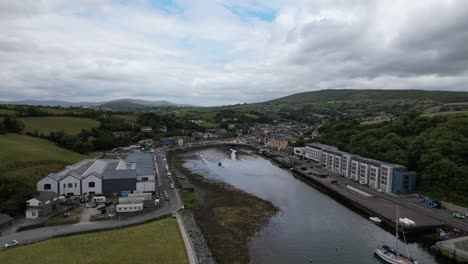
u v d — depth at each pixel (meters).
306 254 66.06
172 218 80.44
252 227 80.12
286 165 174.50
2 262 54.41
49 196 84.25
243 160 198.75
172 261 56.66
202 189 117.69
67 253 58.66
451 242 66.31
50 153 138.88
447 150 111.00
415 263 60.47
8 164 106.81
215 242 69.88
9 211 76.25
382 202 98.44
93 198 92.88
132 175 105.38
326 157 160.62
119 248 61.34
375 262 63.28
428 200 96.00
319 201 106.50
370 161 121.62
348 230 79.81
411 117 183.38
